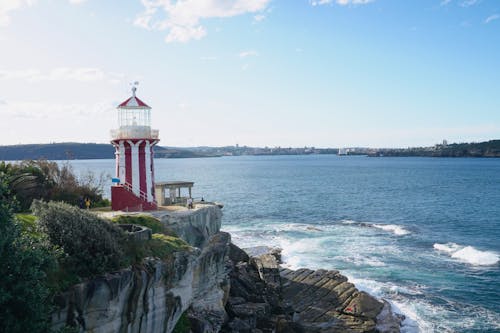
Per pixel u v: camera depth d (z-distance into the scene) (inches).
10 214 627.2
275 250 2162.9
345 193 4901.6
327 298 1502.2
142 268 786.2
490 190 5083.7
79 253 696.4
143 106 1510.8
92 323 689.0
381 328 1326.3
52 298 629.0
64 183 1497.3
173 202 1675.7
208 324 1075.9
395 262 2025.1
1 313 569.3
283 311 1374.3
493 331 1348.4
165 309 864.9
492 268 1932.8
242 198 4394.7
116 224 879.7
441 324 1391.5
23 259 588.1
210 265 1207.6
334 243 2402.8
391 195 4694.9
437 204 3981.3
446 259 2082.9
